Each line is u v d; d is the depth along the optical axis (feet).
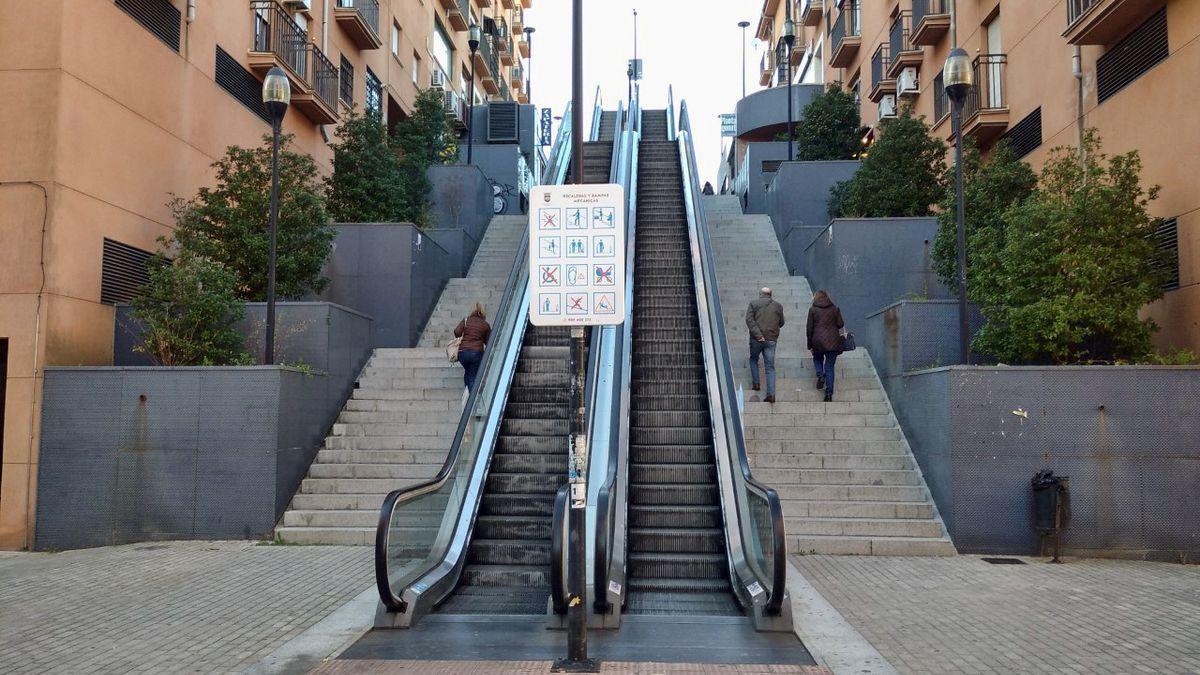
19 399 33.55
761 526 23.00
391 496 21.75
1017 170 39.88
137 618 21.91
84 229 36.29
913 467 33.88
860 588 25.07
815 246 51.98
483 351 39.11
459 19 105.60
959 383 30.58
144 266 40.19
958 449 30.32
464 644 19.76
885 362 39.06
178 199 41.39
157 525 32.58
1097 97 41.06
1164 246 35.19
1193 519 29.22
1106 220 31.45
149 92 41.11
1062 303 30.96
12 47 35.37
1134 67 38.01
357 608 22.71
